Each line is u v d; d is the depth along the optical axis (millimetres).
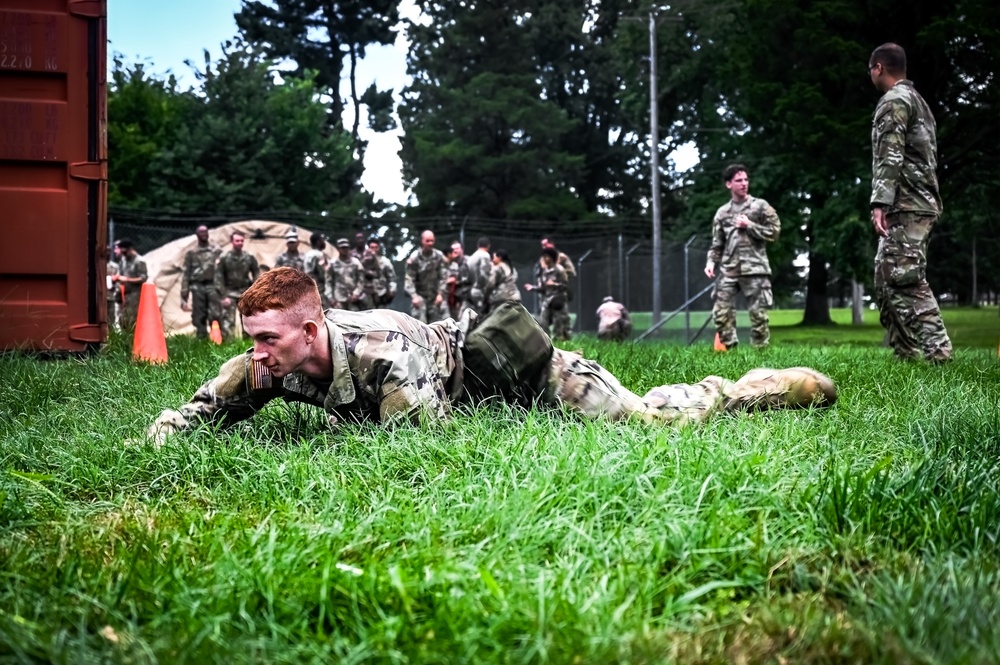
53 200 7668
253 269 16797
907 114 7453
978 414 3934
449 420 3670
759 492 2643
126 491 3248
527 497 2633
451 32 47812
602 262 25547
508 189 45000
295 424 4004
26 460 3547
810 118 20891
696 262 22766
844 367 6770
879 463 2785
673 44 35094
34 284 7676
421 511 2648
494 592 1964
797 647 1818
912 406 4441
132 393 5242
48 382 5496
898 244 7547
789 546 2328
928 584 1972
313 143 39594
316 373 3613
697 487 2711
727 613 2021
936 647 1750
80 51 7676
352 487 2951
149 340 7984
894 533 2443
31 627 1869
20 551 2402
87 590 2148
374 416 3742
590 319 25625
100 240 7750
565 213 43719
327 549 2297
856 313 42125
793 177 27141
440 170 44406
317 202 39562
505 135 46031
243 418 3926
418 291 18531
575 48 51812
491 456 3127
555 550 2379
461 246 18969
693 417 4023
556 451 3125
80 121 7688
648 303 25641
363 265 18781
